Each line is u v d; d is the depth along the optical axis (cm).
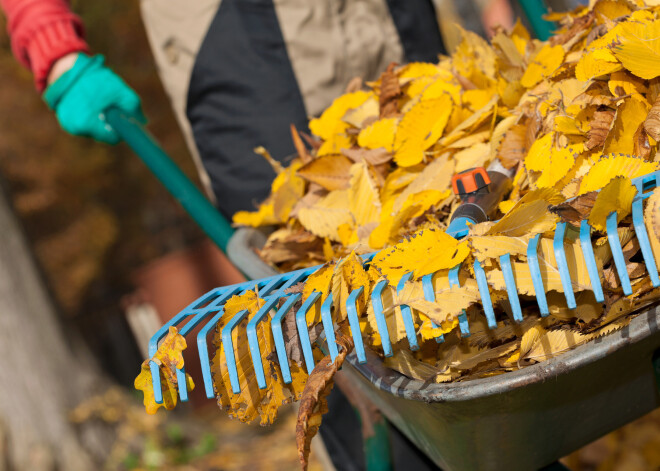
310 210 113
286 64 164
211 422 710
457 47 123
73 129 173
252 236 133
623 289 62
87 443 533
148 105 969
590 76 87
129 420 558
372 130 113
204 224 141
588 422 82
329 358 67
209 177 171
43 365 540
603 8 101
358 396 121
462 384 66
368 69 170
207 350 66
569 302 63
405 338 72
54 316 566
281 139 162
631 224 67
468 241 68
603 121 83
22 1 173
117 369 986
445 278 67
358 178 109
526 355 70
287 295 72
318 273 71
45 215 1021
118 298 1021
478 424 73
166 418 586
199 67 167
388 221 95
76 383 556
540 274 64
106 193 1052
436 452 88
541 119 91
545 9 161
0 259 545
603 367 73
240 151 165
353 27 169
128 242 1070
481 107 111
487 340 71
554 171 83
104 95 170
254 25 165
